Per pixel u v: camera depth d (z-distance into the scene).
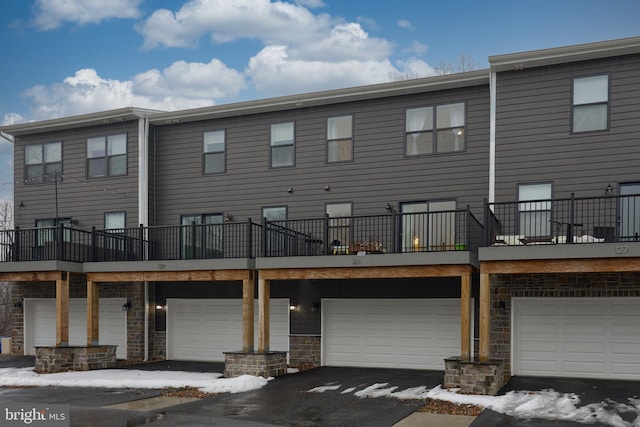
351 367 14.80
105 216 17.77
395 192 14.86
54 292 18.73
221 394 11.37
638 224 12.16
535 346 12.84
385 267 12.54
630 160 12.34
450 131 14.46
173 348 17.11
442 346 14.09
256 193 16.42
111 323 17.64
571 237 10.88
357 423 8.84
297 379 12.96
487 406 9.80
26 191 19.03
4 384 13.12
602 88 12.68
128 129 17.69
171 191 17.50
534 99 13.20
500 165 13.33
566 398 10.33
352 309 15.07
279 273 13.50
